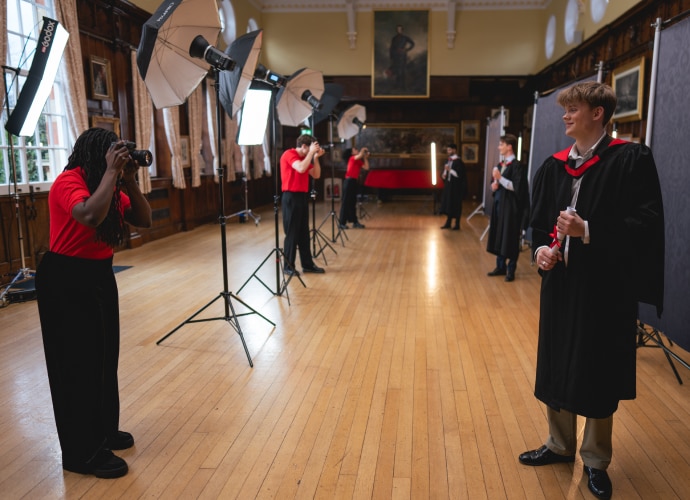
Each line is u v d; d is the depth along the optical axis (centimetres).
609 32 935
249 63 424
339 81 1542
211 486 229
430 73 1532
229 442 265
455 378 342
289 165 598
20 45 593
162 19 306
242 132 593
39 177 636
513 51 1512
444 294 551
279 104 601
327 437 269
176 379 340
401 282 603
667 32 341
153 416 292
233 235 960
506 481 233
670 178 337
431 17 1510
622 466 245
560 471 241
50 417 293
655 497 222
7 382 337
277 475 237
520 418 290
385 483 231
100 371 234
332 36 1539
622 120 855
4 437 271
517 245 602
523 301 525
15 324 448
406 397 314
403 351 390
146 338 417
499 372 352
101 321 232
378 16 1509
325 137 1675
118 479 235
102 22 753
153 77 331
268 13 1539
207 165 1155
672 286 335
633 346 214
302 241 638
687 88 320
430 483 231
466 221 1156
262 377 343
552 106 649
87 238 223
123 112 803
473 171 1659
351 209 1034
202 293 553
